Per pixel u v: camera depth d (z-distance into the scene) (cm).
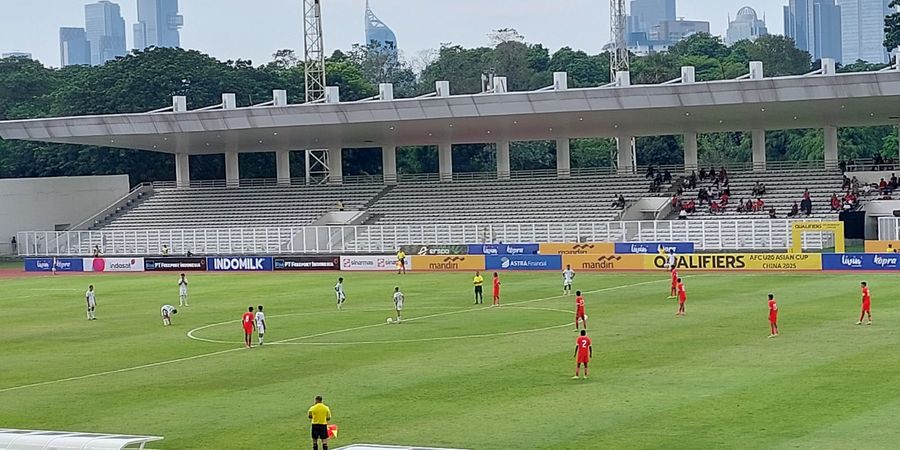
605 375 4422
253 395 4259
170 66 15262
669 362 4656
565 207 11344
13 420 3947
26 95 17012
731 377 4278
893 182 10362
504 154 12356
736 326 5644
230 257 10638
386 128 11119
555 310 6638
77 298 8294
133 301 7944
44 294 8700
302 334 5919
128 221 12669
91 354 5462
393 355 5112
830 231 8931
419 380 4450
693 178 11219
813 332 5356
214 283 9269
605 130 11650
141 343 5784
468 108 10325
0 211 12588
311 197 12419
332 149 12875
